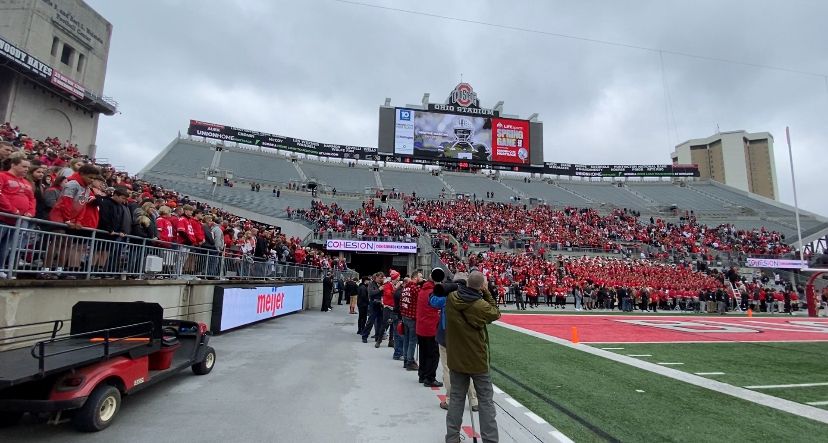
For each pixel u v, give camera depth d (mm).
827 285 37406
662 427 5031
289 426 4680
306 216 36219
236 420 4805
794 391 6906
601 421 5203
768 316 25266
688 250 40531
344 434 4512
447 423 4195
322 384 6508
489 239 36781
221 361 7855
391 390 6352
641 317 21516
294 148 52844
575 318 19734
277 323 13992
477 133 51688
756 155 102125
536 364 8727
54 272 5805
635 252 39219
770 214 52844
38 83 31359
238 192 40938
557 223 44562
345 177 54344
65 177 6949
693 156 107750
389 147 49219
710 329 16359
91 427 4238
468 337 4168
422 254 34062
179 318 9234
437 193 53594
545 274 29438
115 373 4543
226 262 12062
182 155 47219
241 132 50688
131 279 7547
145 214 8383
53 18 33594
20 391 4164
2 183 5363
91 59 37750
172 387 6035
